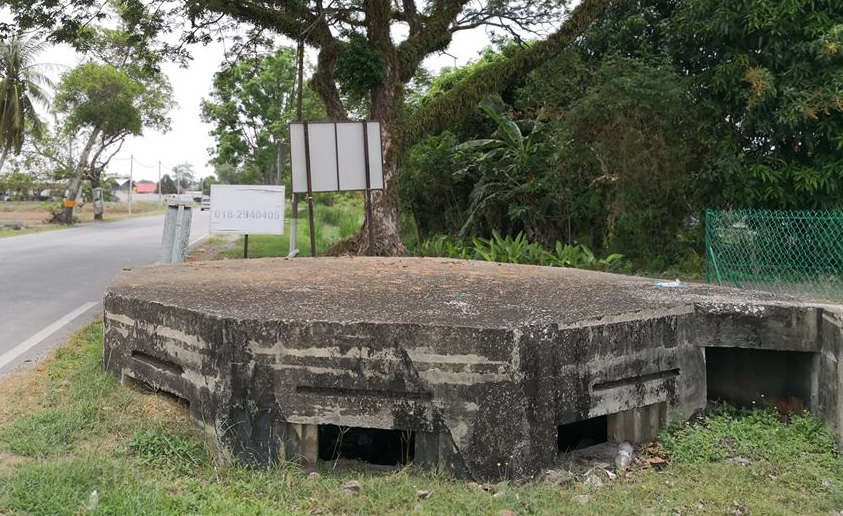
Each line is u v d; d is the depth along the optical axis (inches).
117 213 1679.4
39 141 1165.1
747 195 380.8
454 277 216.2
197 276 213.0
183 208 346.9
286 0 464.1
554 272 238.7
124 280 199.9
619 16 540.1
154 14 484.7
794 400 168.1
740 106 389.4
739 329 161.5
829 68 355.6
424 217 593.3
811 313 159.8
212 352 136.3
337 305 153.3
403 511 114.1
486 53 657.6
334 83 490.0
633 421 152.8
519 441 128.0
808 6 365.1
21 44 948.0
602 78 436.8
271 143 1466.5
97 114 1094.4
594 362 140.4
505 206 522.6
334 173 347.9
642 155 404.5
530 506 117.3
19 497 108.4
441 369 128.2
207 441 136.6
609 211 432.5
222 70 559.2
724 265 327.0
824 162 371.2
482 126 585.9
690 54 426.6
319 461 139.6
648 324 150.6
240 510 110.5
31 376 180.2
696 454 143.6
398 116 472.4
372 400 130.5
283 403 132.2
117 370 171.8
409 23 511.2
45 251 559.8
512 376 127.2
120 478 119.0
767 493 126.1
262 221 359.6
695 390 161.3
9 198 1993.1
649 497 124.4
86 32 474.0
